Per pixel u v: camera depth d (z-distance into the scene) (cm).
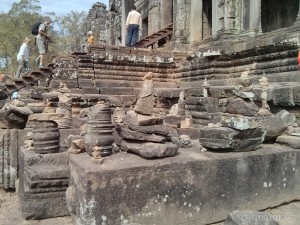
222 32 1259
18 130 560
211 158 382
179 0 1566
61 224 384
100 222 320
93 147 370
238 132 404
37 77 1414
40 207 397
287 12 1622
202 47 1370
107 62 1239
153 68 1334
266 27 1742
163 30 1759
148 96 391
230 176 389
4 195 529
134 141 391
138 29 1598
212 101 843
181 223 359
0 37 4244
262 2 1747
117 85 1243
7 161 553
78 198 334
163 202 349
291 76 809
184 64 1305
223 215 384
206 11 1698
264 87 672
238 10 1255
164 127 392
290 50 834
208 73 1149
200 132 428
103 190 321
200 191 370
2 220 398
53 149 437
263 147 452
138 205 337
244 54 1005
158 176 346
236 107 500
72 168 369
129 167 333
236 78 1038
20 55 1554
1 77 1380
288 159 437
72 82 1184
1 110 584
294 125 500
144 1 2317
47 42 1595
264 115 511
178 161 360
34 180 391
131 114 397
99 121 376
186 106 943
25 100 1124
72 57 1239
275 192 425
